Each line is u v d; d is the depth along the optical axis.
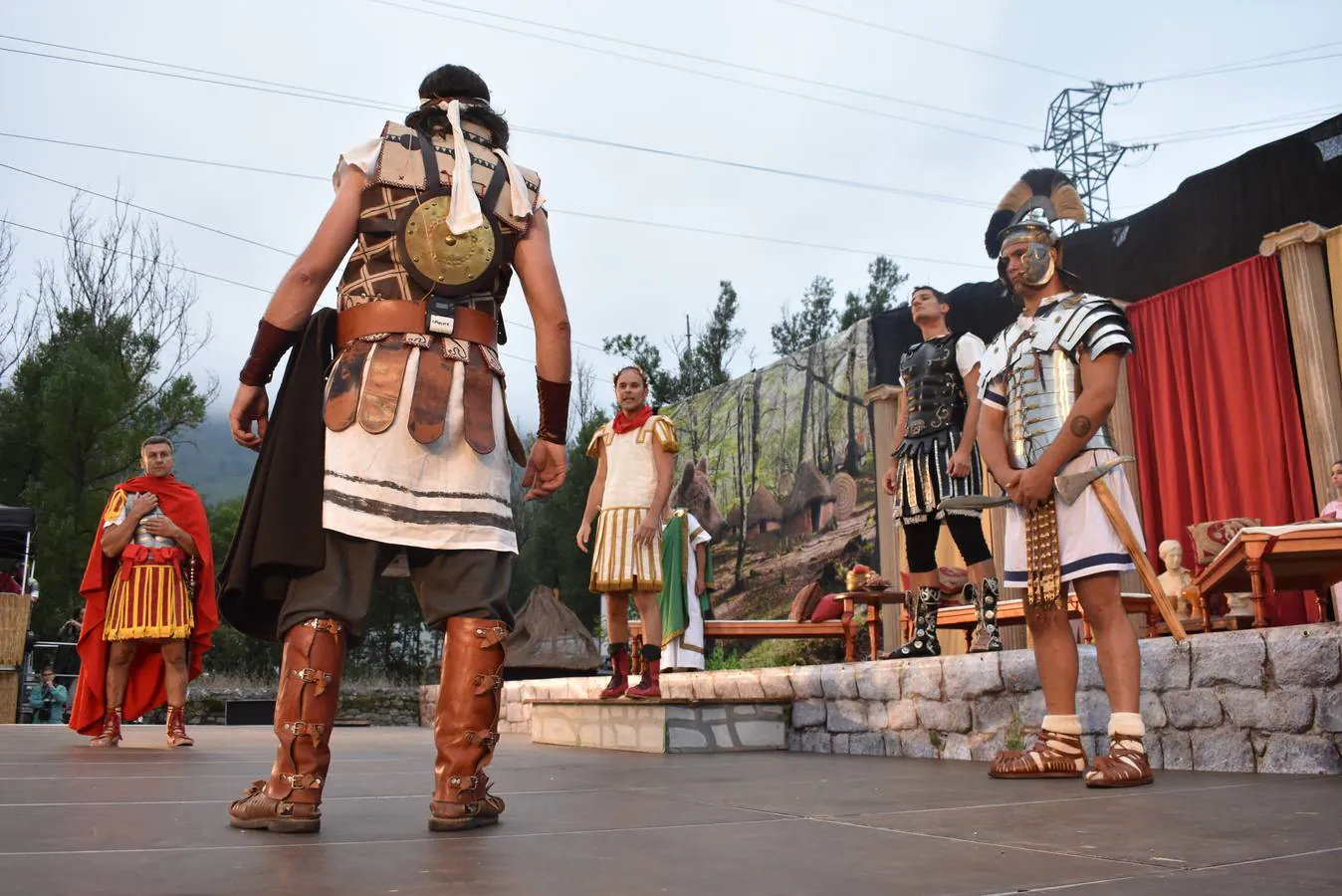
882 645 13.99
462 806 1.98
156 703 5.70
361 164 2.13
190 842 1.77
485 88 2.37
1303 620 8.72
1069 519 3.04
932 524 5.35
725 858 1.62
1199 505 10.30
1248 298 10.06
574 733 5.91
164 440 5.75
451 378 2.10
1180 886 1.37
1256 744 3.26
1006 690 4.02
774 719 5.27
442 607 2.06
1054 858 1.61
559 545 22.25
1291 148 10.05
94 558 5.49
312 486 2.00
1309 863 1.55
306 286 2.04
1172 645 3.55
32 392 20.78
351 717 13.98
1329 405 9.30
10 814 2.16
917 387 5.39
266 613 2.21
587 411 29.20
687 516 8.06
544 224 2.36
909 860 1.59
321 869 1.50
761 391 17.98
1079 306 3.08
